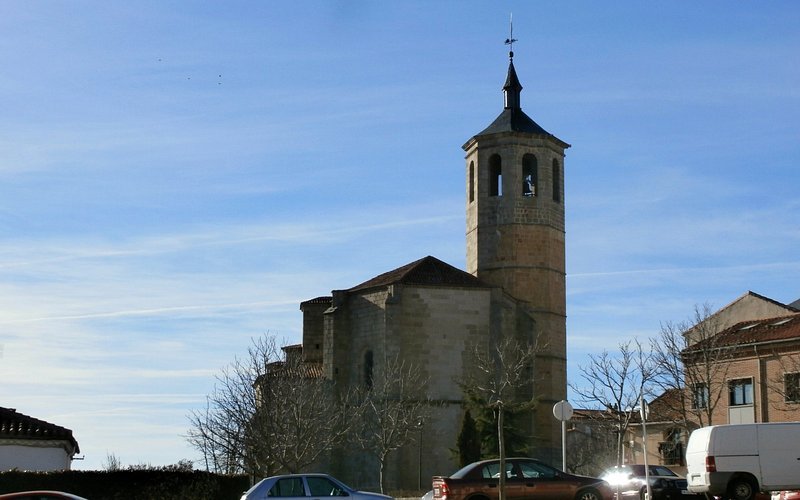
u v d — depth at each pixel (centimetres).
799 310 6838
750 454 3678
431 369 6775
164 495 4600
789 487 3666
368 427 6650
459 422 6750
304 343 7819
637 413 6944
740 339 6206
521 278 7425
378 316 6844
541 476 3644
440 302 6850
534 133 7581
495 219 7525
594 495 3628
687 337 6631
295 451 5778
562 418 4003
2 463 4925
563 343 7550
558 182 7712
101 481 4488
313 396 6266
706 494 3847
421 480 6612
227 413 6738
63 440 5034
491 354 6856
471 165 7781
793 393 5812
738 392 6162
